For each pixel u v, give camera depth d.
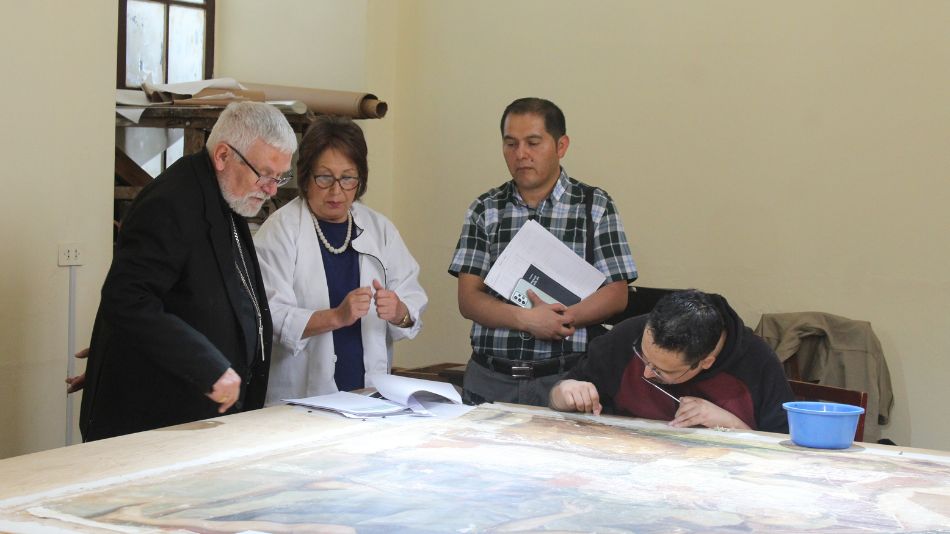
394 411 2.43
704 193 4.67
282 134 2.45
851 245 4.35
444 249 5.35
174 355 2.22
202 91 4.65
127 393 2.39
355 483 1.73
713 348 2.35
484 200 3.28
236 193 2.46
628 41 4.84
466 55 5.25
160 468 1.81
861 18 4.32
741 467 1.95
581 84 4.96
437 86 5.34
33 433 3.35
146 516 1.50
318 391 2.81
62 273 3.44
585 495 1.69
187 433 2.13
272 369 2.86
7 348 3.24
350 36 5.25
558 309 3.01
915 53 4.21
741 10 4.57
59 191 3.41
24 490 1.64
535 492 1.70
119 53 5.16
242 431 2.17
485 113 5.22
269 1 5.40
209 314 2.40
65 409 3.47
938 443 4.18
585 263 3.08
